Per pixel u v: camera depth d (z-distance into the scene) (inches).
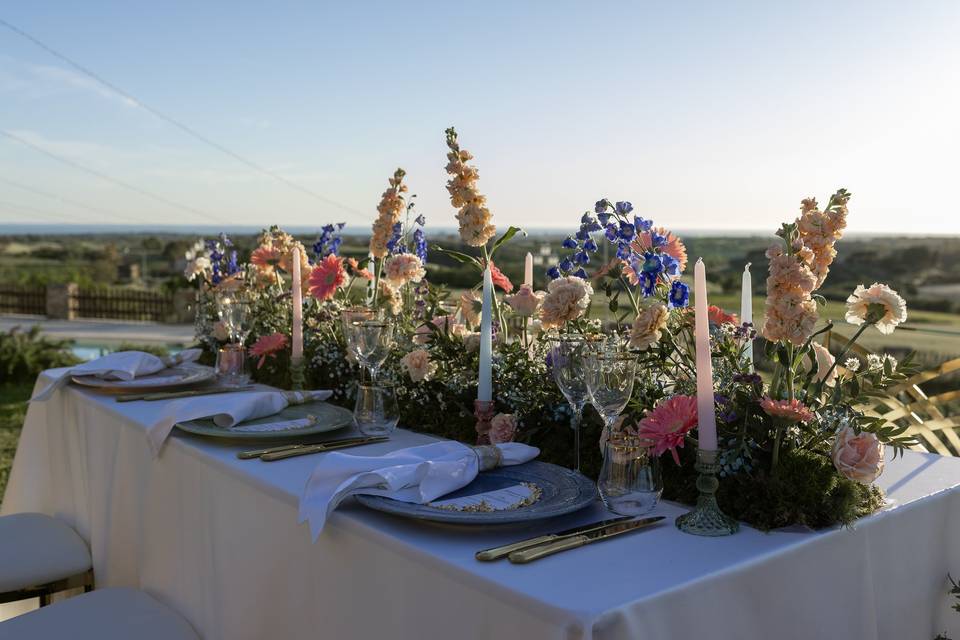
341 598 47.3
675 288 51.4
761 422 46.6
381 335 68.3
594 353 47.9
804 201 48.2
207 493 61.6
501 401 64.9
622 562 39.3
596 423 56.3
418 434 70.5
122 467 76.3
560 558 39.9
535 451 56.0
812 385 49.9
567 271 61.6
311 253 103.9
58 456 95.9
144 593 67.1
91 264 1827.0
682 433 45.9
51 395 96.4
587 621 32.6
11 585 76.7
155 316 940.0
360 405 68.3
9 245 2358.5
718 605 38.0
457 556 40.3
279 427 67.5
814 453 47.7
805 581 42.5
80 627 59.9
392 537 43.3
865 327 48.9
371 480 47.4
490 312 62.8
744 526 45.1
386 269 83.0
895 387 71.9
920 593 50.8
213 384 96.2
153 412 77.4
